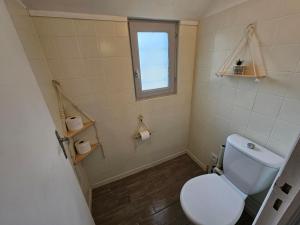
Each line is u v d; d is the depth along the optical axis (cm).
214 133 161
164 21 143
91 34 118
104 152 161
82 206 89
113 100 145
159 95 168
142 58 146
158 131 184
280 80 94
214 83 147
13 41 52
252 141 119
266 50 98
